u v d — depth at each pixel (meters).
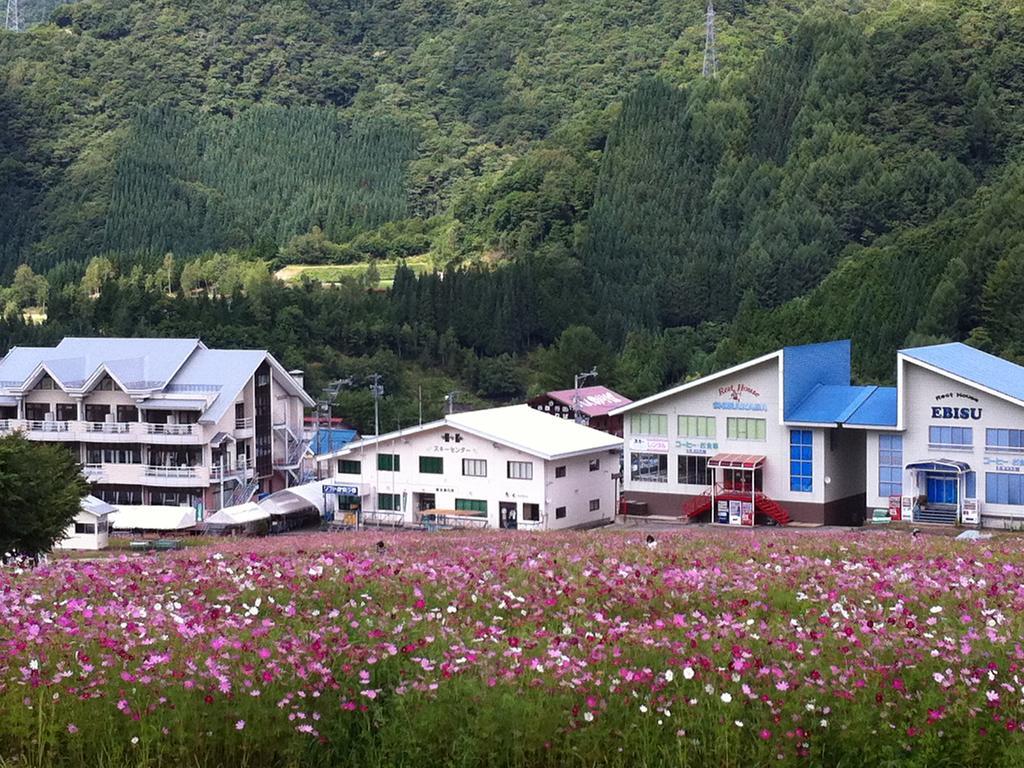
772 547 36.91
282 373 104.50
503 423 85.62
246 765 19.23
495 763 19.25
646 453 81.12
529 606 26.22
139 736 18.95
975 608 25.42
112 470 97.62
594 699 19.55
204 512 96.19
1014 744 18.80
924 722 19.22
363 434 131.62
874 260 181.50
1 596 24.39
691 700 19.61
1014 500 70.00
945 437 71.62
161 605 25.00
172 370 99.62
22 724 18.91
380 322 168.50
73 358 101.50
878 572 29.81
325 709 19.95
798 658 21.25
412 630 23.20
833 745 19.23
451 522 83.00
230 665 20.36
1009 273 153.75
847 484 77.44
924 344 143.25
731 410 78.19
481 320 179.88
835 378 80.94
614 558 33.00
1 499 38.97
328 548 43.28
